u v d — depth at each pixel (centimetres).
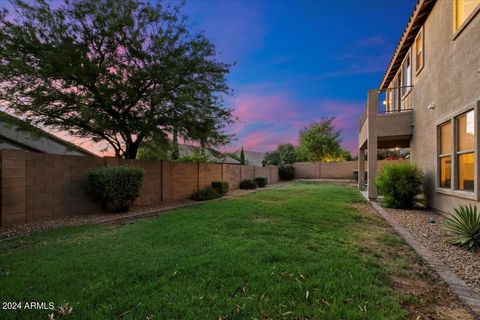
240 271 332
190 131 1075
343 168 2766
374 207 886
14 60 755
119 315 240
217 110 1108
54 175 761
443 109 718
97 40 886
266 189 1753
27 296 275
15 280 313
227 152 1534
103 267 350
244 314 240
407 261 382
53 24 821
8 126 938
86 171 845
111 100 905
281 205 931
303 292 279
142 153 1367
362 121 1371
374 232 546
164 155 1347
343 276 319
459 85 625
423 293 288
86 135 1034
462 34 611
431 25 813
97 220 734
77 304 258
